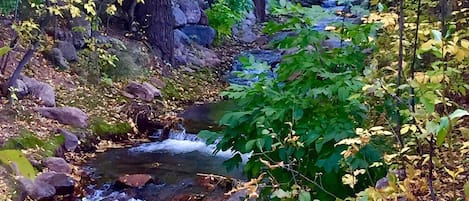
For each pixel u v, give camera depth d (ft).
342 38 8.42
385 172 7.45
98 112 24.32
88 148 21.25
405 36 7.63
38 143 18.88
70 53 27.22
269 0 8.96
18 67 21.27
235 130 8.71
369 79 6.08
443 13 6.48
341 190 8.05
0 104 20.42
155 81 31.12
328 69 8.70
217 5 41.75
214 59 38.40
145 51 32.65
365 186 7.85
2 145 17.63
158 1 34.40
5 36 23.94
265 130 7.52
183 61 35.88
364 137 6.06
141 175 17.94
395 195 5.32
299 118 7.89
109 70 28.94
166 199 16.35
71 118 22.04
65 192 16.20
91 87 26.76
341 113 7.91
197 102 31.07
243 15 45.50
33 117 20.71
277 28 8.70
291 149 7.95
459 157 5.84
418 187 5.49
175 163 20.15
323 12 8.55
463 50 5.11
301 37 8.42
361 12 8.39
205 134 9.07
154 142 23.31
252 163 8.76
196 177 18.28
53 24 26.81
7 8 22.00
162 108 28.07
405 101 6.24
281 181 8.20
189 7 39.42
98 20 29.43
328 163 7.49
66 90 25.03
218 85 34.83
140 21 34.55
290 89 8.55
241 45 43.04
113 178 18.22
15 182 14.62
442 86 5.47
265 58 38.75
